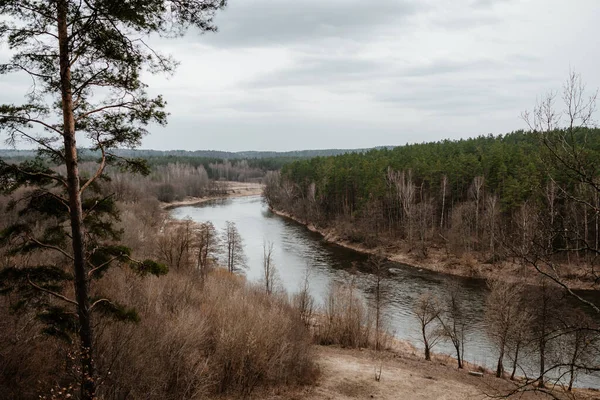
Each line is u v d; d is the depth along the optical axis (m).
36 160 9.17
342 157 105.31
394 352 31.14
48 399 10.72
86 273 9.26
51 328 9.16
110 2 8.26
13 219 16.88
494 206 52.62
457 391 21.81
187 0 8.90
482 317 37.62
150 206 77.00
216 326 19.50
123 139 10.06
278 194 115.44
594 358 25.45
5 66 8.36
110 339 12.75
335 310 35.19
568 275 41.47
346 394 19.36
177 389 14.52
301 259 60.75
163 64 9.76
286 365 19.66
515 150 70.50
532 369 28.84
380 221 73.69
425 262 57.12
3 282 8.84
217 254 58.09
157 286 21.20
